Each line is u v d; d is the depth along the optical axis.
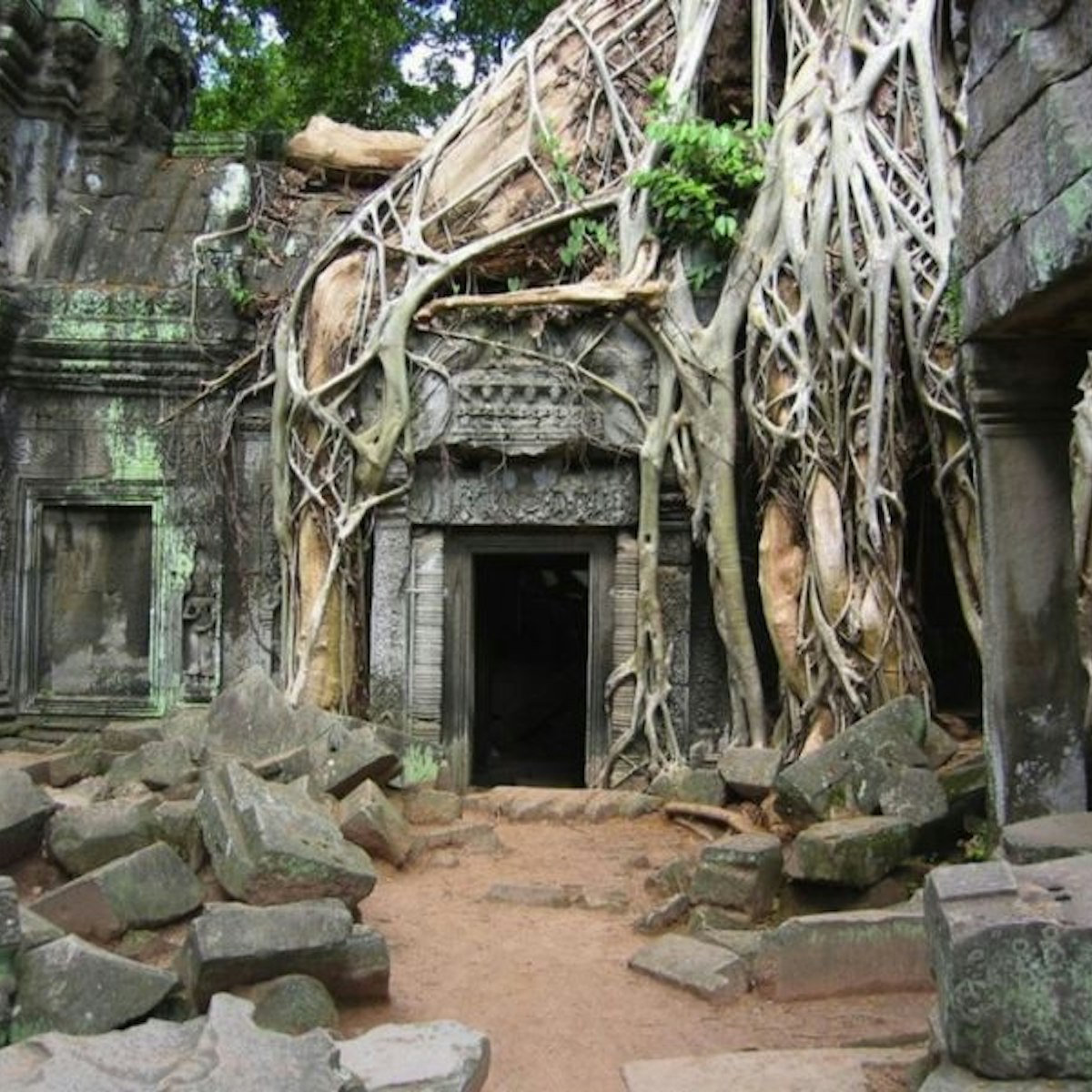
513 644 15.09
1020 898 3.16
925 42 9.33
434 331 10.36
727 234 9.93
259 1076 2.75
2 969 3.88
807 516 8.95
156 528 11.71
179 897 5.03
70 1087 2.65
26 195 12.27
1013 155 4.66
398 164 13.30
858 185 9.09
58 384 11.70
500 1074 4.26
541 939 5.96
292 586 10.64
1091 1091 2.88
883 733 7.16
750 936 5.59
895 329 8.84
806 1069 3.96
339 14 18.47
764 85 10.37
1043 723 5.21
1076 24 4.22
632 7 11.43
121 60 12.85
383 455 10.16
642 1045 4.54
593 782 10.22
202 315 11.73
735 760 8.77
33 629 11.70
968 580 8.40
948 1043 3.08
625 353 10.23
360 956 4.76
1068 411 5.26
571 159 10.91
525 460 10.31
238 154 13.66
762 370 9.41
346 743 8.12
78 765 8.80
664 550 10.17
